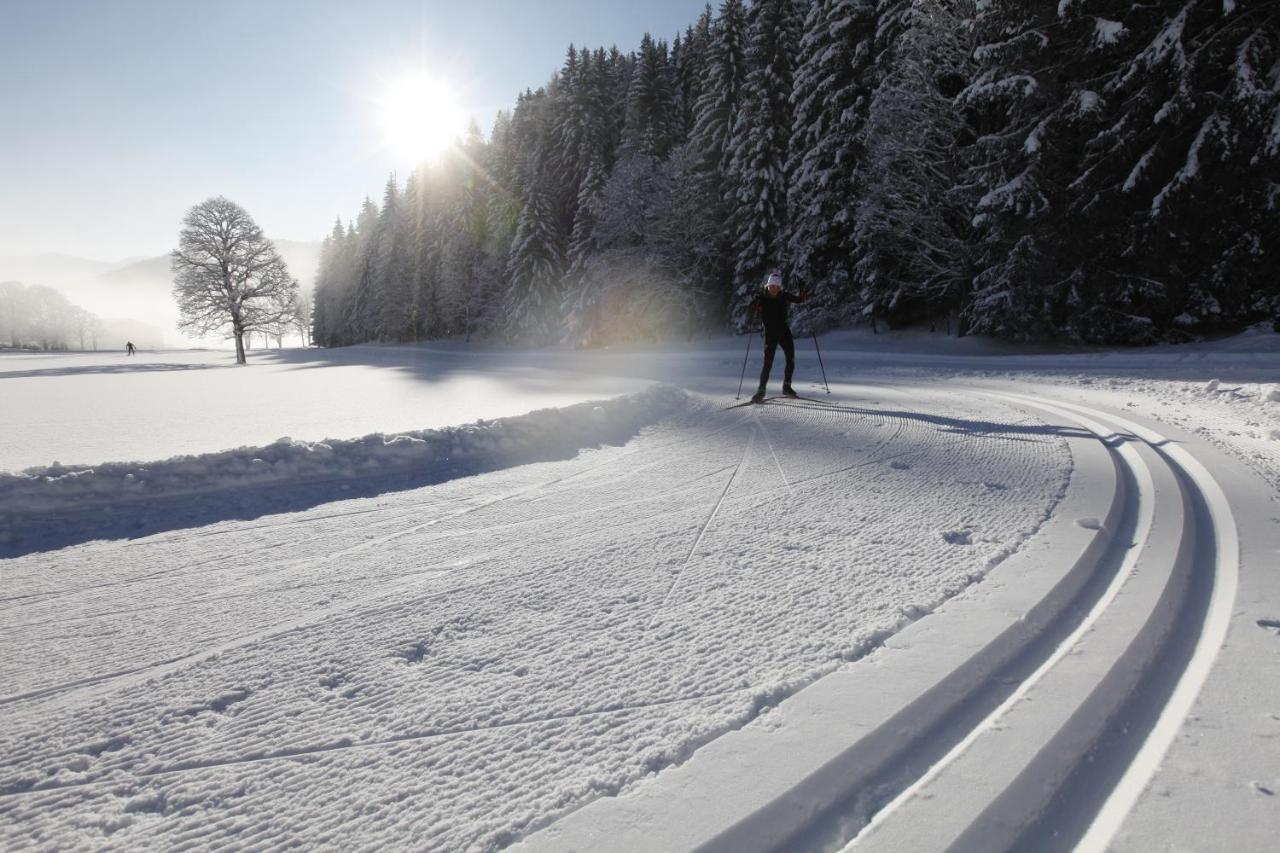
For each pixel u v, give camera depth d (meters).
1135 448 4.66
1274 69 12.52
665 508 3.66
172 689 1.84
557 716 1.62
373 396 13.85
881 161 19.66
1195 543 2.65
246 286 44.78
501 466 5.02
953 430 5.82
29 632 2.24
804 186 24.36
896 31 21.42
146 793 1.41
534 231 40.78
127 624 2.29
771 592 2.35
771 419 6.89
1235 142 12.41
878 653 1.83
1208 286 14.17
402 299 63.06
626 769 1.39
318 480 4.55
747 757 1.40
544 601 2.38
